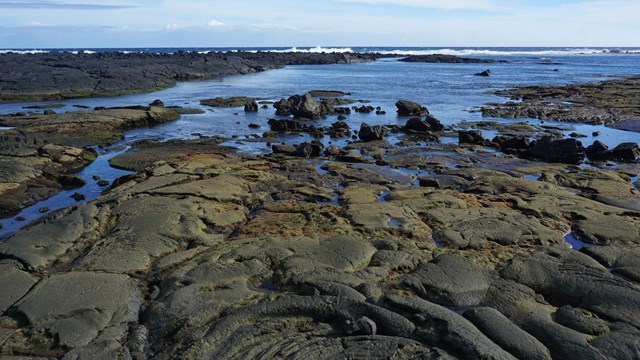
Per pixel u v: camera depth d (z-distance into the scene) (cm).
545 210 1761
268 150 2912
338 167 2430
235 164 2417
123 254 1356
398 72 10238
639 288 1192
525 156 2736
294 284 1229
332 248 1409
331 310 1099
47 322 1055
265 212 1758
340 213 1727
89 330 1040
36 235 1466
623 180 2202
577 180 2191
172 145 3009
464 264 1321
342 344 1002
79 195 2058
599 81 7538
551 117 4181
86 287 1191
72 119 3491
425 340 1010
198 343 988
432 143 3097
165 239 1454
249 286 1232
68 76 5831
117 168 2525
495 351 957
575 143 2605
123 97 5541
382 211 1725
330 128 3609
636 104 4647
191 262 1330
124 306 1136
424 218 1686
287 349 988
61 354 980
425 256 1390
